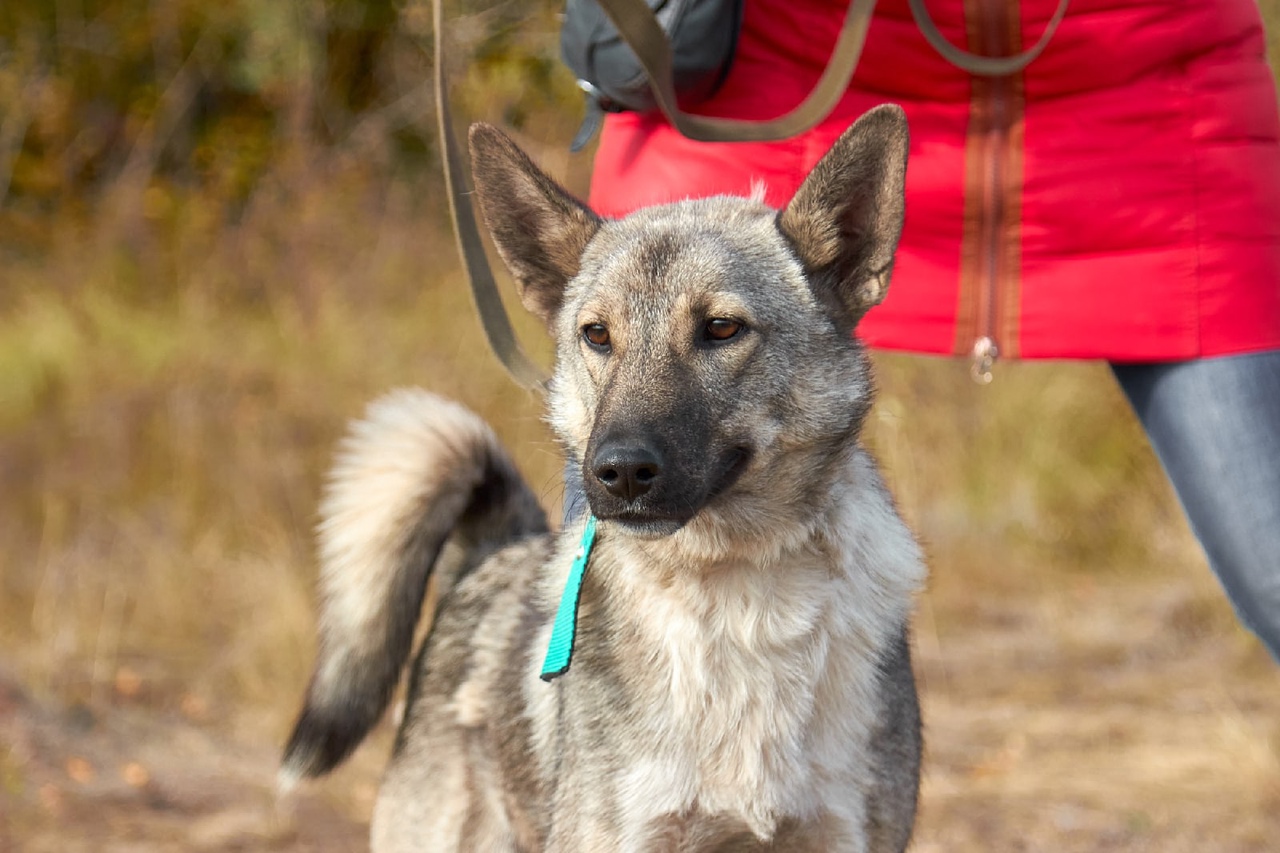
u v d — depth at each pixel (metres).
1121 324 4.46
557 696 4.21
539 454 9.39
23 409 10.40
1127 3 4.39
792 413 4.08
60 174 14.04
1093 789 6.88
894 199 4.07
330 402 10.09
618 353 4.07
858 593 4.04
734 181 4.76
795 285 4.18
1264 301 4.39
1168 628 8.88
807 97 4.70
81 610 8.62
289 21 13.71
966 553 9.69
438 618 4.95
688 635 3.99
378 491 4.84
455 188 4.69
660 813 3.95
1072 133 4.47
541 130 12.11
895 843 4.11
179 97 14.43
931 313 4.67
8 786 6.78
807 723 3.97
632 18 4.20
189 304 11.69
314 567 8.79
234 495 9.51
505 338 4.82
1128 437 10.29
